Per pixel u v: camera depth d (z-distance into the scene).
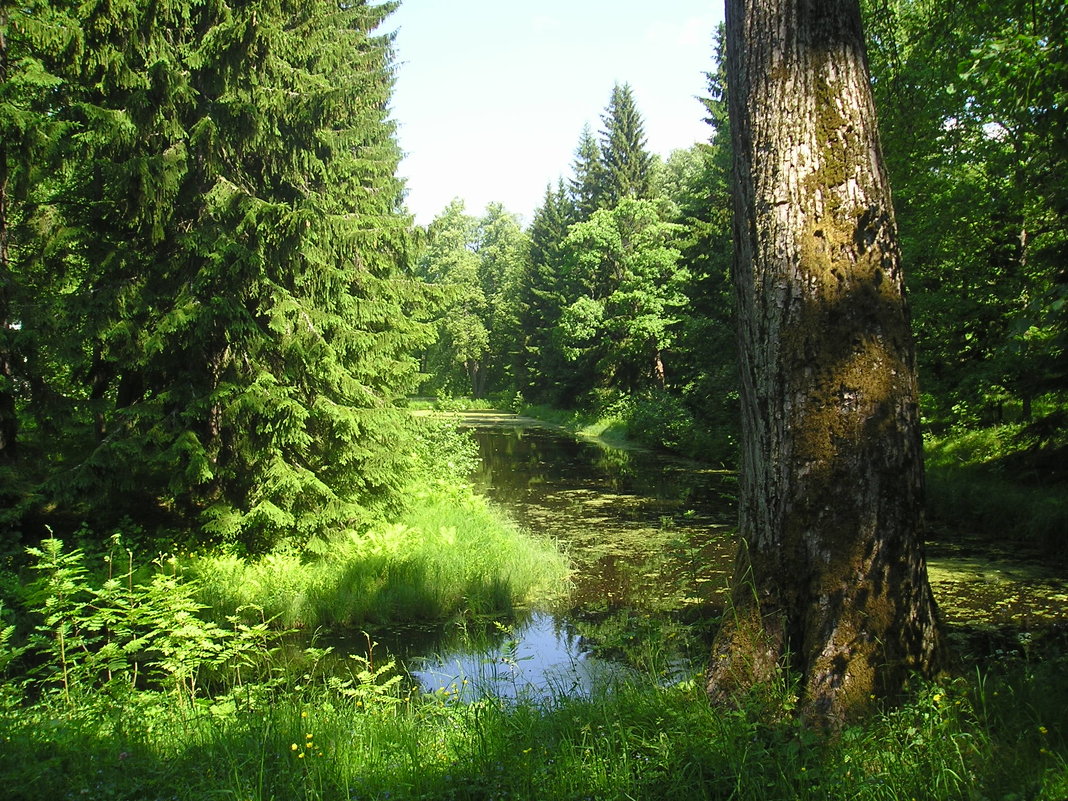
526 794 2.94
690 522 13.25
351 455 9.92
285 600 8.05
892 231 3.61
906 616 3.42
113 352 8.92
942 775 2.69
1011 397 11.91
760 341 3.66
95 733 3.85
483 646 7.17
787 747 2.92
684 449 25.48
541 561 9.91
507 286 56.28
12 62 8.75
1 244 8.81
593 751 3.26
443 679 6.28
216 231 8.75
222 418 9.27
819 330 3.51
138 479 9.28
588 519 13.66
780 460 3.57
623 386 37.91
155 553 8.69
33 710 4.37
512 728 3.75
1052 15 6.54
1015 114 7.87
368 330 12.13
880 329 3.50
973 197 11.77
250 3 8.80
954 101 10.65
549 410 46.06
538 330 44.97
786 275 3.57
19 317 8.21
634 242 36.09
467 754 3.44
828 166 3.54
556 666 6.38
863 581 3.41
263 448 9.16
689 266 23.55
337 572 8.95
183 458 9.09
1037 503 10.36
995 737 3.00
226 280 8.87
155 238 8.65
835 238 3.52
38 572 7.30
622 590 8.98
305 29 9.88
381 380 12.25
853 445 3.45
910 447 3.50
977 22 8.19
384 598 8.26
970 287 12.52
